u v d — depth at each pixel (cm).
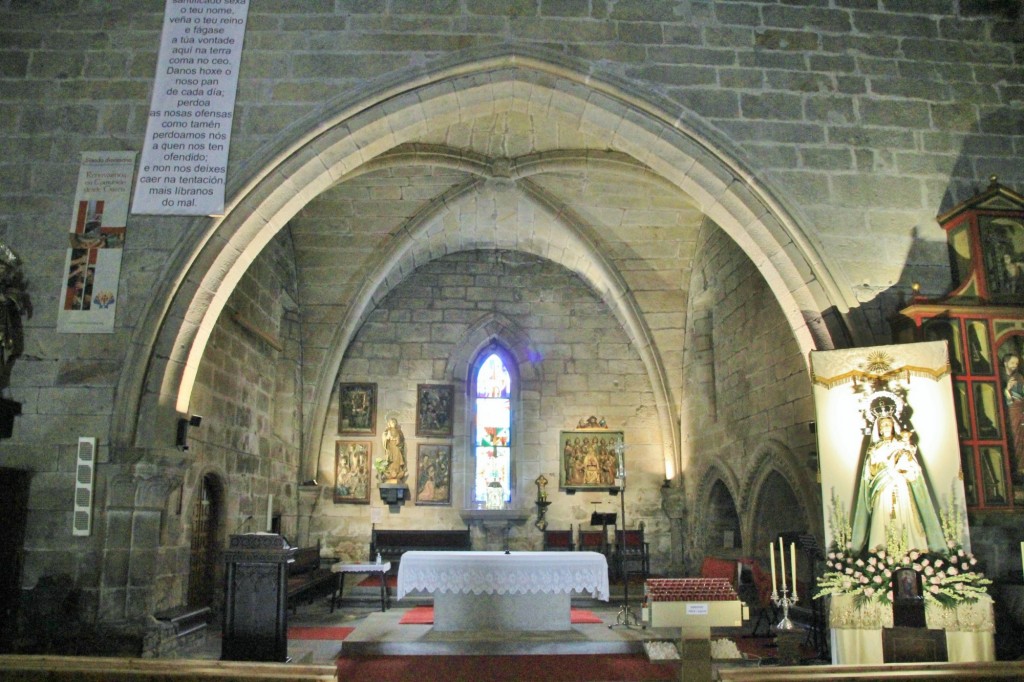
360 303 1688
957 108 1074
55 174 996
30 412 935
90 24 1037
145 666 602
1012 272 965
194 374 1002
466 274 1877
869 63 1077
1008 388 922
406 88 1026
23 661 602
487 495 1792
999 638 880
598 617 1308
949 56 1090
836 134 1050
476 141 1371
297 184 1020
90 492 912
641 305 1719
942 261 1022
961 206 988
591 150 1386
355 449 1786
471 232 1759
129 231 981
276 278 1557
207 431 1229
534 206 1566
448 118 1063
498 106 1074
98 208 986
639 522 1784
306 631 1205
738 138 1039
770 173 1032
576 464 1800
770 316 1316
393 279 1808
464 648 1037
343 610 1446
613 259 1667
